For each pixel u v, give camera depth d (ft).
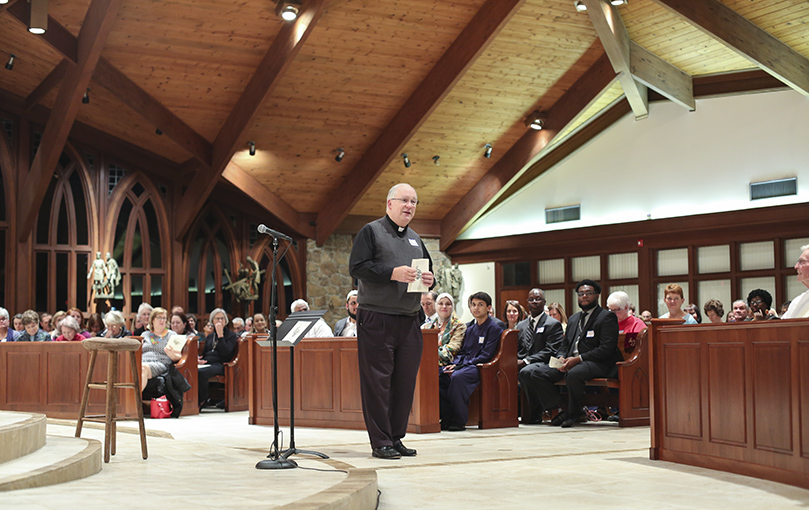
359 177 43.09
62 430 21.61
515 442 19.52
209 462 14.26
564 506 11.04
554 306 31.40
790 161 38.40
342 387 23.24
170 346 29.63
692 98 40.93
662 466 15.20
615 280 44.39
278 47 32.81
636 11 34.53
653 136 42.98
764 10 32.48
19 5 29.27
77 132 41.24
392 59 35.76
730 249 40.27
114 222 42.50
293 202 45.47
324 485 11.14
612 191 44.47
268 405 24.97
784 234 38.42
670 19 34.78
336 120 39.32
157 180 44.24
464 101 39.91
